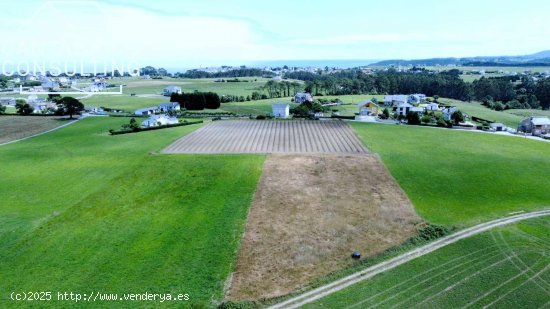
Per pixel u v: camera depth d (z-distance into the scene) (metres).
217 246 26.64
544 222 29.30
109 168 44.91
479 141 56.53
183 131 68.06
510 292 21.11
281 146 54.81
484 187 36.94
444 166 43.47
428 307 20.05
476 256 24.73
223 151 52.09
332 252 25.75
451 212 31.38
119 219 31.27
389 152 50.00
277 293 21.56
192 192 36.91
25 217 31.80
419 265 23.97
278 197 35.25
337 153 50.03
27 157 50.91
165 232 28.84
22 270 24.06
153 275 23.31
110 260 25.05
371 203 33.56
